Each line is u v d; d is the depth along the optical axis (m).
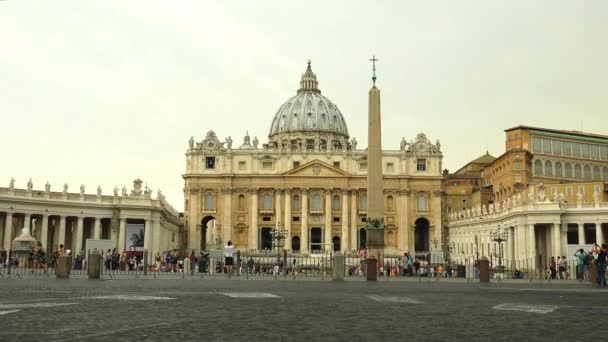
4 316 15.23
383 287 32.16
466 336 12.73
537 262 82.88
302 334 12.80
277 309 17.84
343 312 17.23
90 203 96.69
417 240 153.12
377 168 55.59
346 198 144.12
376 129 56.09
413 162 146.38
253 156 145.50
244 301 20.56
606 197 100.38
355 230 143.50
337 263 42.38
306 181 144.25
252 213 143.88
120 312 16.48
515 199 91.88
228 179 143.88
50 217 95.38
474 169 176.62
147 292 24.61
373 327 14.02
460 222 130.62
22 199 86.69
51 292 23.75
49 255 72.06
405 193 144.88
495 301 21.98
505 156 136.12
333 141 179.75
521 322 15.18
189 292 25.02
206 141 146.00
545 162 138.00
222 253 75.12
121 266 66.69
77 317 15.22
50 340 11.58
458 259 128.50
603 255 35.84
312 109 196.88
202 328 13.52
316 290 28.03
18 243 59.97
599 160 144.38
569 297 24.59
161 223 109.81
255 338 12.16
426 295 25.16
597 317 16.42
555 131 140.12
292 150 146.12
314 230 146.25
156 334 12.54
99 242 63.38
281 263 87.81
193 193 144.00
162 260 87.62
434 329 13.77
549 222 83.12
